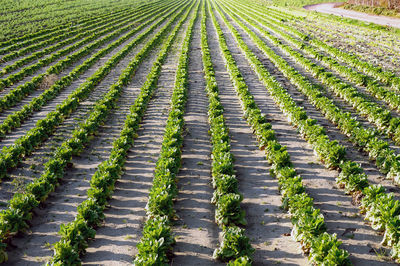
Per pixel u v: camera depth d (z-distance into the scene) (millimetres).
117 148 17203
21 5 90188
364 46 42656
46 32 59062
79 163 16891
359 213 12648
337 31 55438
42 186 13281
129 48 43688
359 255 10594
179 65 32688
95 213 11852
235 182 13312
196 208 13273
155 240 10000
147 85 27281
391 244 10656
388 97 23984
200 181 15250
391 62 34750
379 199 11711
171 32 58156
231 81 30703
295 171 15523
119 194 14320
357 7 85188
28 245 11258
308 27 60656
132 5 108250
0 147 18500
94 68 36312
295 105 22109
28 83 28250
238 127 21078
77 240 10625
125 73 30984
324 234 10062
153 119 22500
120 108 24641
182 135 20062
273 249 10984
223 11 96250
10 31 58500
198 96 26953
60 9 89938
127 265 10430
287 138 19359
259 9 97438
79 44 47250
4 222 11047
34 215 12719
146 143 19125
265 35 52188
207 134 20281
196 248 11125
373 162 16469
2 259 10383
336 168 15797
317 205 13227
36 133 18188
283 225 12133
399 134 18141
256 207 13250
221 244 10586
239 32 57625
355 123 18875
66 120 22375
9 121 20719
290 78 30219
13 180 15141
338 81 27062
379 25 57250
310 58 38031
